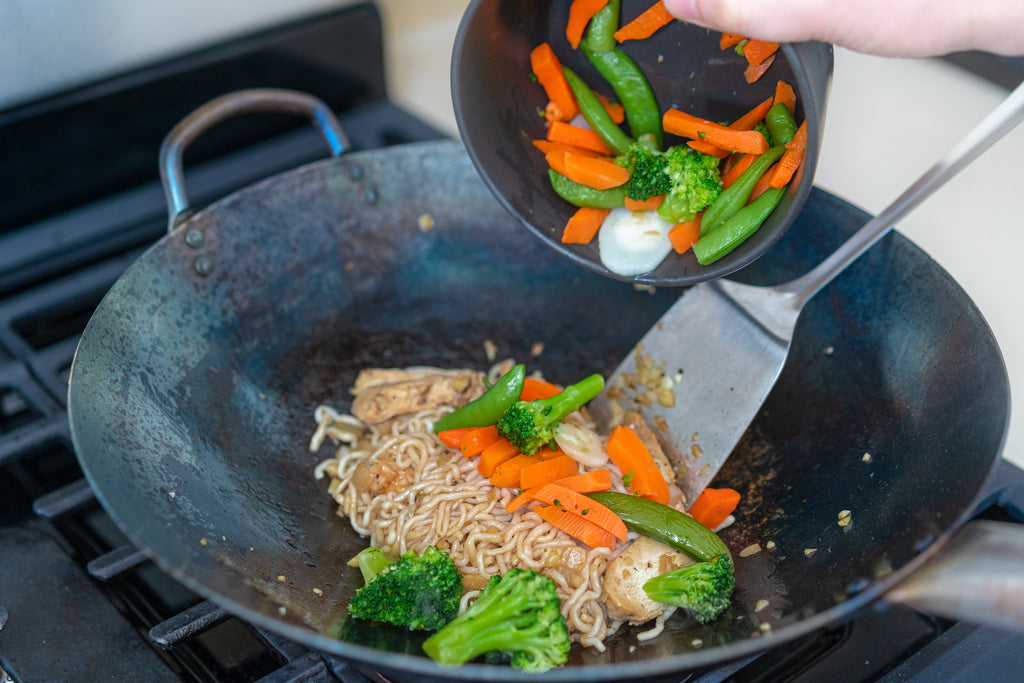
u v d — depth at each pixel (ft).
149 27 2.46
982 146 1.82
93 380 1.83
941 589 1.58
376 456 2.11
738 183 1.91
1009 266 2.70
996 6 1.71
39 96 2.39
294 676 1.78
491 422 2.05
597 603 1.93
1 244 2.44
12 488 2.04
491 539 1.99
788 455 2.06
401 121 2.77
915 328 1.94
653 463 2.00
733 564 1.95
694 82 1.98
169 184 2.07
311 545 2.00
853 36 1.72
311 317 2.26
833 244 2.09
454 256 2.35
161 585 1.94
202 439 1.99
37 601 1.88
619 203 2.00
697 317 2.09
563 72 2.00
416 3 3.41
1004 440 1.67
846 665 1.83
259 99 2.17
